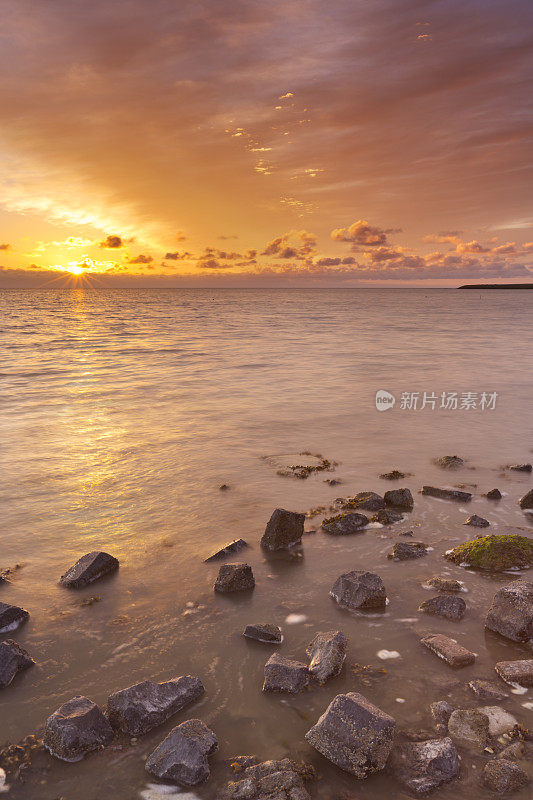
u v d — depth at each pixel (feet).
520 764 13.33
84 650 18.52
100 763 13.79
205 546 26.89
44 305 416.46
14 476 37.09
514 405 61.11
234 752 14.07
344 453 42.91
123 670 17.47
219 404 61.57
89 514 30.81
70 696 16.28
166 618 20.51
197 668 17.58
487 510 31.40
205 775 13.15
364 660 17.85
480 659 17.90
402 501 31.89
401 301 590.14
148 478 36.86
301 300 625.00
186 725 14.24
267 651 18.48
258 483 35.96
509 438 47.78
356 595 21.35
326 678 16.71
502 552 24.72
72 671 17.40
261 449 43.86
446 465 39.63
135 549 26.55
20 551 26.30
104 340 142.10
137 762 13.83
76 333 164.96
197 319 243.19
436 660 17.84
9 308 356.79
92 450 43.34
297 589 22.71
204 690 16.44
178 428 50.65
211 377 81.30
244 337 150.51
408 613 20.86
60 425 51.72
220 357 105.70
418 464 40.27
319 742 14.02
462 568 24.59
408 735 14.48
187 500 32.99
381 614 20.79
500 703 15.66
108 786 13.07
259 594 22.31
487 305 455.63
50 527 29.07
